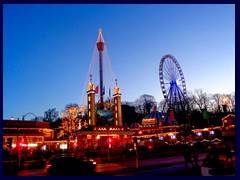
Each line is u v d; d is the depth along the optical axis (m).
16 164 35.69
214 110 126.94
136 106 150.50
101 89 69.62
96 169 31.31
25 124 59.75
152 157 46.72
